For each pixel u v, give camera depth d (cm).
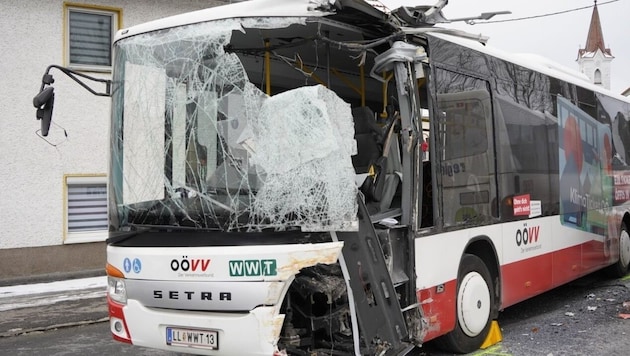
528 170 700
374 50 507
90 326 785
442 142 542
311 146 427
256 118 442
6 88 1073
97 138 1170
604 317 759
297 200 423
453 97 564
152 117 479
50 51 1120
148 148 477
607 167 951
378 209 500
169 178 461
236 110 448
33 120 1099
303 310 459
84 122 1155
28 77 1097
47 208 1109
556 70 848
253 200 427
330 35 502
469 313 575
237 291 415
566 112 818
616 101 1023
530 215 698
